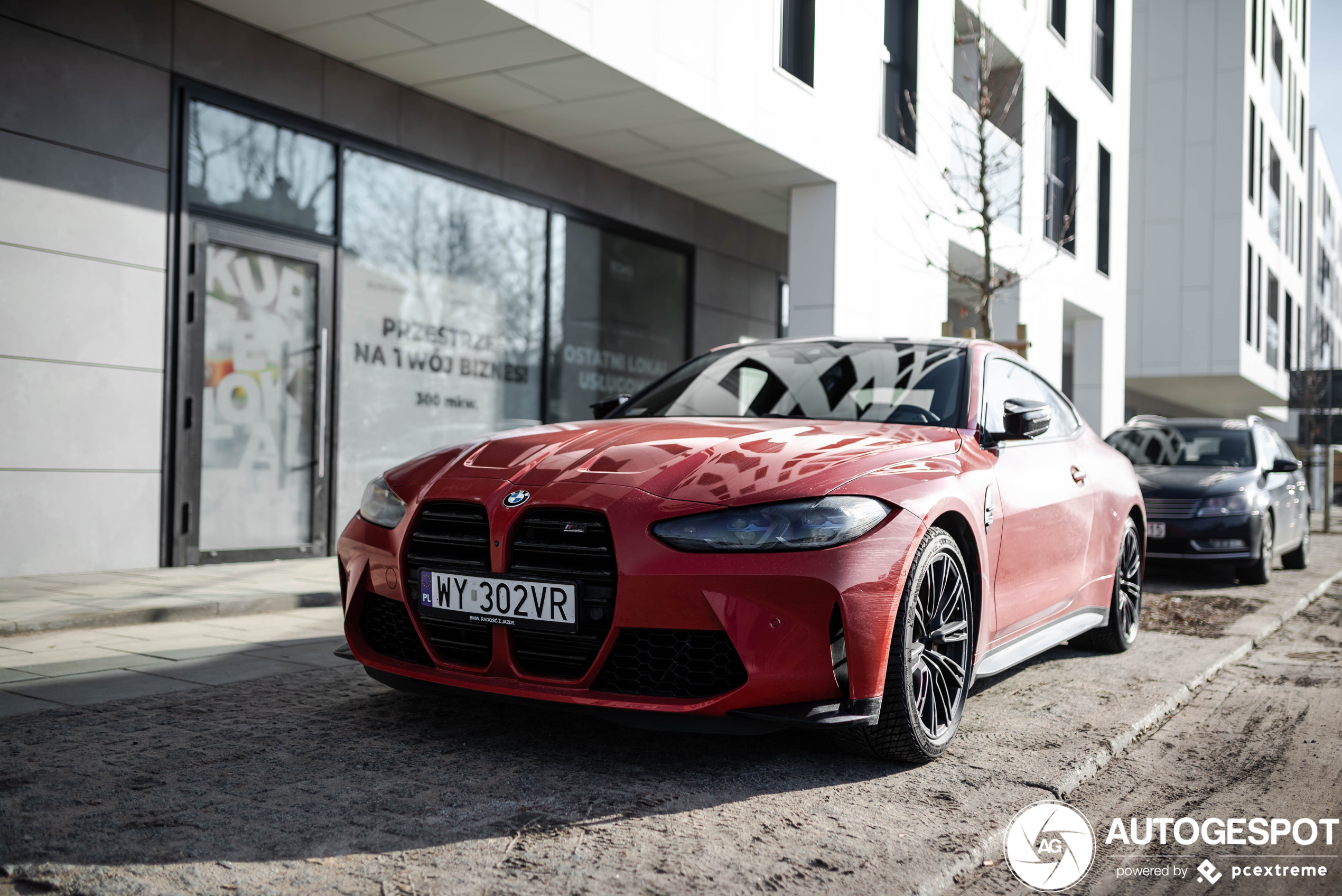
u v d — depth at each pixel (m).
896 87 11.58
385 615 3.07
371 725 3.14
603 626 2.67
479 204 8.98
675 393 4.10
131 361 6.47
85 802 2.37
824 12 10.04
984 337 7.88
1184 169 21.91
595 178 10.16
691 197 11.36
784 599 2.61
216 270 6.95
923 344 4.13
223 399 7.02
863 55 10.65
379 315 8.15
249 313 7.17
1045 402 4.40
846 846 2.30
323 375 7.64
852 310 10.53
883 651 2.70
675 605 2.61
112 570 6.41
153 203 6.56
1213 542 7.94
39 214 6.02
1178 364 21.91
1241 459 8.80
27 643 4.41
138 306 6.49
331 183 7.71
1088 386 17.27
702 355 4.45
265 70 7.17
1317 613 6.71
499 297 9.25
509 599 2.74
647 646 2.67
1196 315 21.73
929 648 2.97
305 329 7.57
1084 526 4.30
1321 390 22.00
